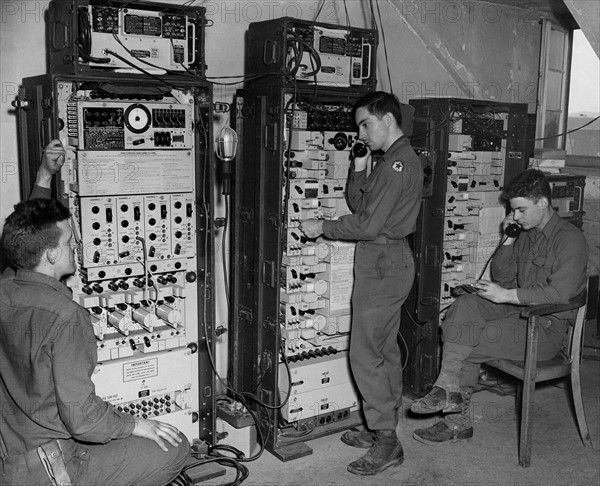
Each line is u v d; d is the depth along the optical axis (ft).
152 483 8.00
